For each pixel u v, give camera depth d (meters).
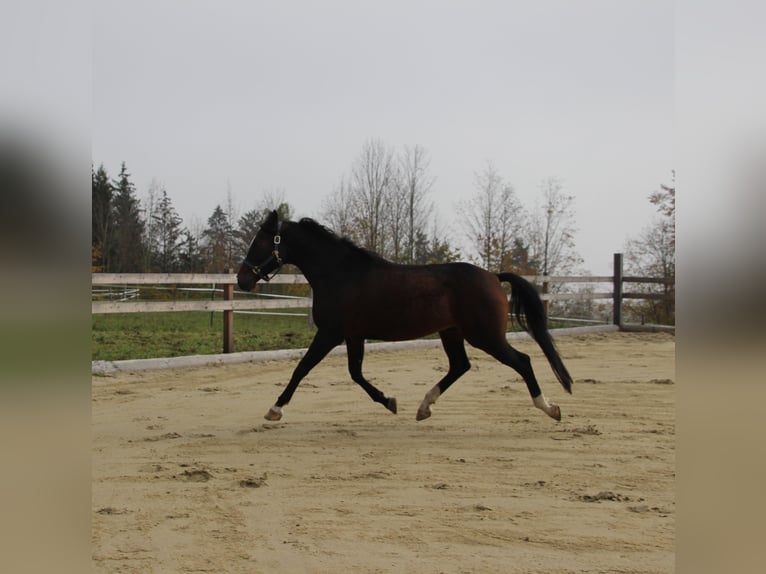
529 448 5.54
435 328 6.37
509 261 21.48
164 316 18.69
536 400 6.39
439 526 3.65
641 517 3.81
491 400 7.84
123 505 4.01
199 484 4.48
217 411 7.14
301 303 11.64
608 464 5.02
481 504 4.04
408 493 4.29
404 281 6.33
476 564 3.12
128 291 20.31
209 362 10.27
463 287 6.31
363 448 5.55
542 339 6.56
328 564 3.12
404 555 3.24
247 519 3.77
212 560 3.16
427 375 9.86
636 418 6.78
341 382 9.14
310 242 6.57
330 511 3.92
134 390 8.34
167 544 3.37
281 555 3.23
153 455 5.27
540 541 3.43
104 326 15.62
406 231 22.00
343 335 6.46
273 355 10.93
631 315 17.77
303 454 5.34
